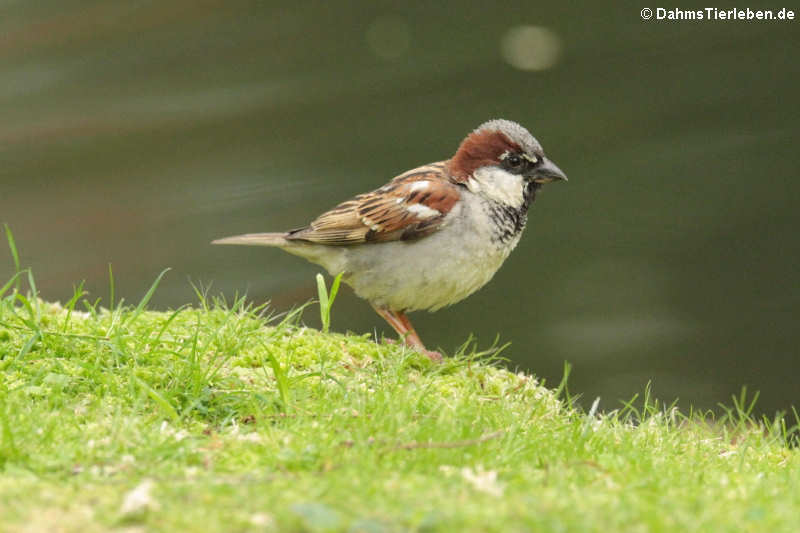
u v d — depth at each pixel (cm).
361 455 519
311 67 2058
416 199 845
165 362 666
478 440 538
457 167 866
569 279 1490
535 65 2023
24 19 2286
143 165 1788
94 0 2345
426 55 2092
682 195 1642
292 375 685
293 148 1800
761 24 2139
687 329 1355
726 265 1490
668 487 512
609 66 2028
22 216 1672
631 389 1241
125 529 412
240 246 1598
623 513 441
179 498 446
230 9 2331
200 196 1706
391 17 2234
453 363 763
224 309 827
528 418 637
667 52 2055
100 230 1617
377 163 1759
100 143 1856
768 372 1272
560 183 1702
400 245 856
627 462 563
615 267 1505
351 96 1972
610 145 1791
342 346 759
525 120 1855
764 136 1772
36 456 503
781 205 1602
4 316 723
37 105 1977
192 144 1839
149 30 2244
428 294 873
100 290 1474
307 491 456
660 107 1873
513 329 1381
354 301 1455
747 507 480
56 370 635
